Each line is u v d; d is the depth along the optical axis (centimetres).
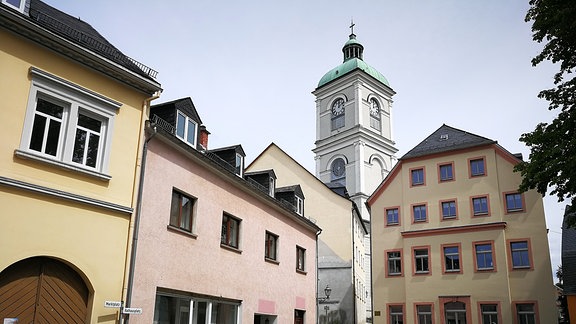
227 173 1848
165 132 1489
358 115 6862
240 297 1912
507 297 3022
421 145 3659
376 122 7225
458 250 3238
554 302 2936
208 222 1741
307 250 2652
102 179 1287
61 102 1234
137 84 1421
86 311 1228
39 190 1137
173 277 1523
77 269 1205
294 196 2634
